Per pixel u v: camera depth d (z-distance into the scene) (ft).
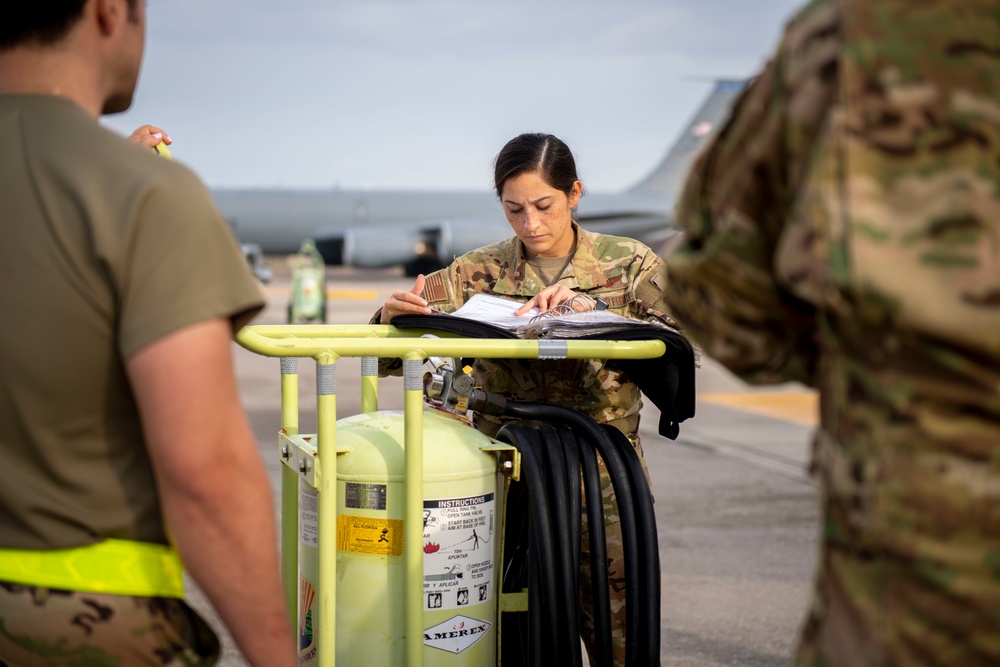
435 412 7.73
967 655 3.30
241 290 3.84
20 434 3.84
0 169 3.83
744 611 12.71
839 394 3.49
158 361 3.67
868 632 3.40
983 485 3.20
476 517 6.74
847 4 3.37
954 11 3.27
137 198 3.73
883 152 3.23
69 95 4.07
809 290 3.32
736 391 33.86
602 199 130.31
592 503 7.26
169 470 3.73
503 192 8.53
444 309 9.02
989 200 3.17
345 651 6.66
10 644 3.92
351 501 6.60
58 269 3.74
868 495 3.35
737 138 3.72
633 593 7.27
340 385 33.12
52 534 3.87
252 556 3.88
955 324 3.11
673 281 4.10
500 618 7.38
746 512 17.67
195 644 4.29
